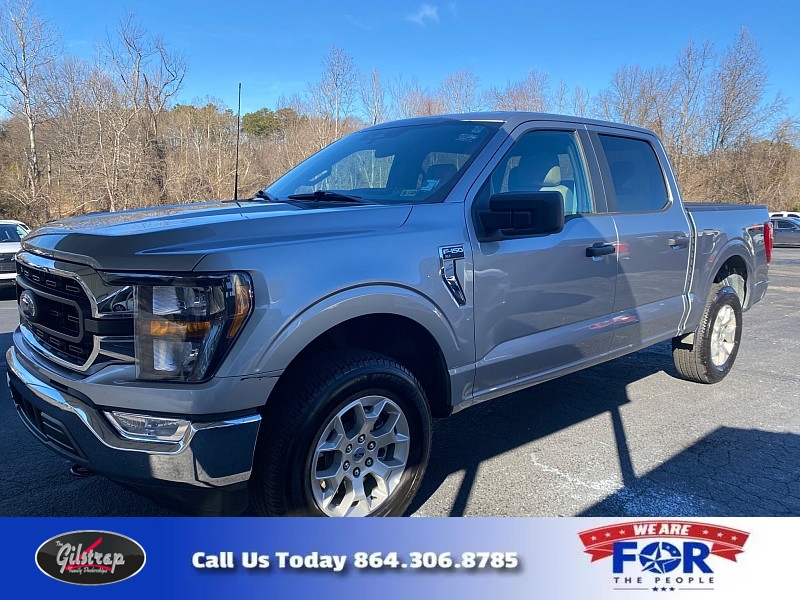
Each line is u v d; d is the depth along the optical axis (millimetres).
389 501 2717
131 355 2188
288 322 2273
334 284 2395
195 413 2143
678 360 5023
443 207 2938
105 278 2189
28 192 28281
